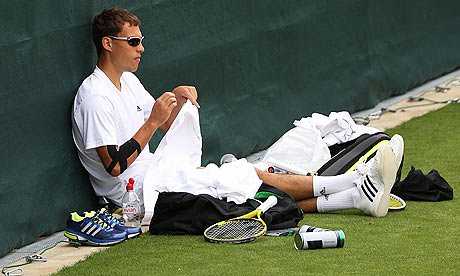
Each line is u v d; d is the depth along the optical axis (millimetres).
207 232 22203
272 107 33344
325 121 27469
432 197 25562
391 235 22438
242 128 31656
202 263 20484
